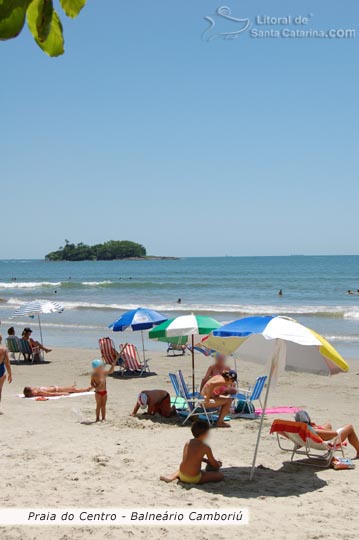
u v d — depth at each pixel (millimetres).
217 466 7191
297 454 8367
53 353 20391
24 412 11016
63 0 1244
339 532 5457
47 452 8125
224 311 34500
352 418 10859
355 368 17047
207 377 11109
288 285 63094
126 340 24000
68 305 39250
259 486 6867
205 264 154500
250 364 17594
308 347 7426
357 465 7863
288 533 5426
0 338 11484
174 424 10141
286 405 12133
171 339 12234
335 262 150625
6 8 1179
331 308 35875
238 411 11156
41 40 1239
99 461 7664
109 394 13266
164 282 72188
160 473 7215
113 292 55469
